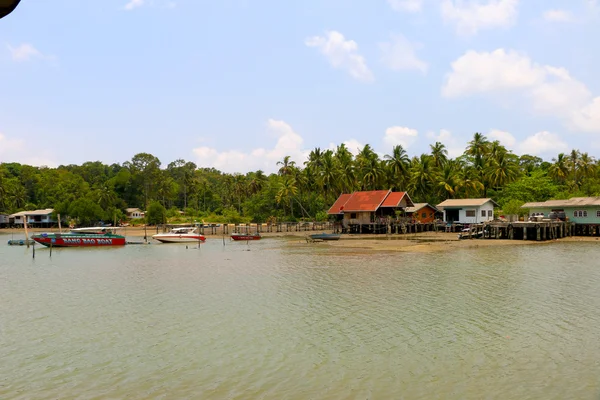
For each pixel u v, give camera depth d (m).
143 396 13.21
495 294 25.45
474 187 87.19
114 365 15.65
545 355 15.88
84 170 152.25
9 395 13.41
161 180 138.50
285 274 33.94
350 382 13.92
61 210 114.75
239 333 18.98
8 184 129.75
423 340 17.69
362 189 100.88
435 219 81.75
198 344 17.67
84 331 19.61
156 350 17.08
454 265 36.78
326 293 26.53
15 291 28.58
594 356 15.71
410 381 13.93
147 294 27.17
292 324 20.16
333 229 81.62
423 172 91.06
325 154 97.56
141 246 62.16
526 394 12.90
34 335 19.12
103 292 27.98
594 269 33.66
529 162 118.06
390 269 35.34
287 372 14.77
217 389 13.58
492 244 54.59
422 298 24.75
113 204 124.94
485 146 93.44
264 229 90.12
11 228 118.38
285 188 98.38
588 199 66.38
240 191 128.12
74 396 13.29
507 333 18.36
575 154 95.50
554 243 55.25
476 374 14.38
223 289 28.41
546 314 21.09
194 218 118.56
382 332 18.77
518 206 74.56
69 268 39.44
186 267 39.12
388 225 72.62
